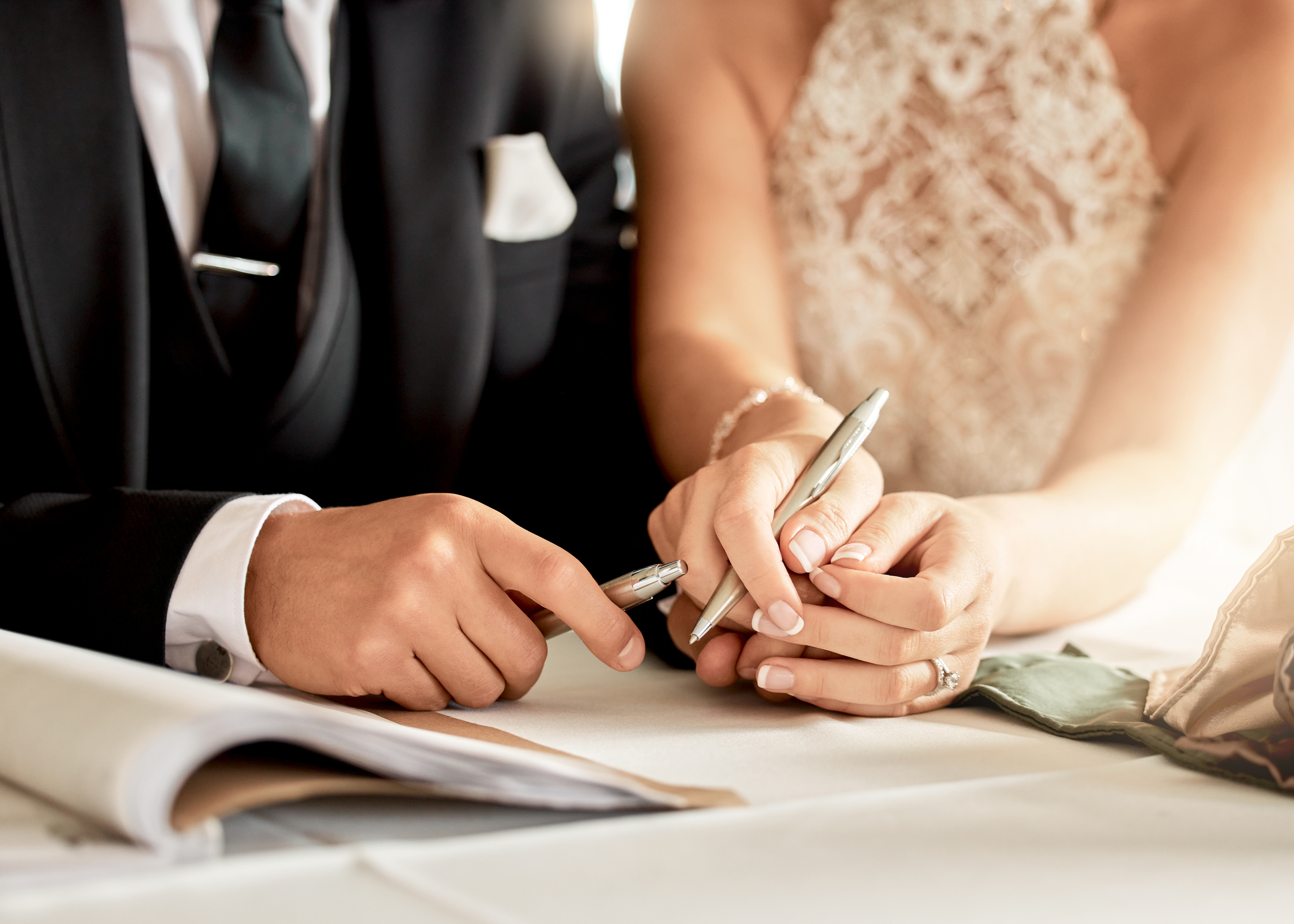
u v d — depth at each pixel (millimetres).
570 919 331
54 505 788
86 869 346
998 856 410
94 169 977
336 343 1087
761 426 903
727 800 462
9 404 1011
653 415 1125
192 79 1057
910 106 1419
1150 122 1351
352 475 1182
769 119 1492
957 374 1426
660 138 1423
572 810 462
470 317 1178
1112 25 1370
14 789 440
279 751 455
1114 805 486
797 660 684
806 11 1491
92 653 505
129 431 982
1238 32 1280
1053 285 1370
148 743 355
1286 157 1197
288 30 1115
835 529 699
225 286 1073
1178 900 372
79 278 978
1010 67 1368
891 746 594
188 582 680
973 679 736
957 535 724
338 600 653
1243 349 1113
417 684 654
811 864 393
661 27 1470
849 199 1451
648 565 1092
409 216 1157
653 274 1312
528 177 1247
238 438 1075
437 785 418
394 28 1170
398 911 330
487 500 1306
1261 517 1644
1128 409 1102
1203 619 993
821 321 1465
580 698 739
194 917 321
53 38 973
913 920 345
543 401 1372
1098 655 865
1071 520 905
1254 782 520
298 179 1090
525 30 1314
